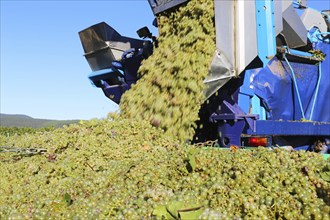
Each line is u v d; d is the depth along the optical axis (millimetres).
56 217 3037
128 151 4887
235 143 5223
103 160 4723
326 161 3275
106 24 7871
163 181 3494
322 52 7008
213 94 5074
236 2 4789
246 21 4812
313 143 6805
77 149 5188
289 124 5887
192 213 2500
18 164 4969
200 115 5586
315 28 7105
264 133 5363
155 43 6836
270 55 4988
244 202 2779
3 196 3902
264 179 3053
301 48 6797
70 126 6000
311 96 6926
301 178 3010
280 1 5203
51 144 5316
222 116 5289
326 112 7227
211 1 5488
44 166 4703
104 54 8047
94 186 3664
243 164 3355
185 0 6008
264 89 5887
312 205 2590
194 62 5227
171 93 5359
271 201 2764
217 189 3004
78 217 2957
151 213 2822
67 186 3818
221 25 4977
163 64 5770
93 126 5797
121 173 3795
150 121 5457
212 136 5734
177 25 6094
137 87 6129
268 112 5926
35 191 3938
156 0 6523
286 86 6312
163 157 4105
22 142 6340
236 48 4816
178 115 5113
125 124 5484
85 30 8188
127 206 2973
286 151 3566
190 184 3305
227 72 4871
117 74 7855
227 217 2623
